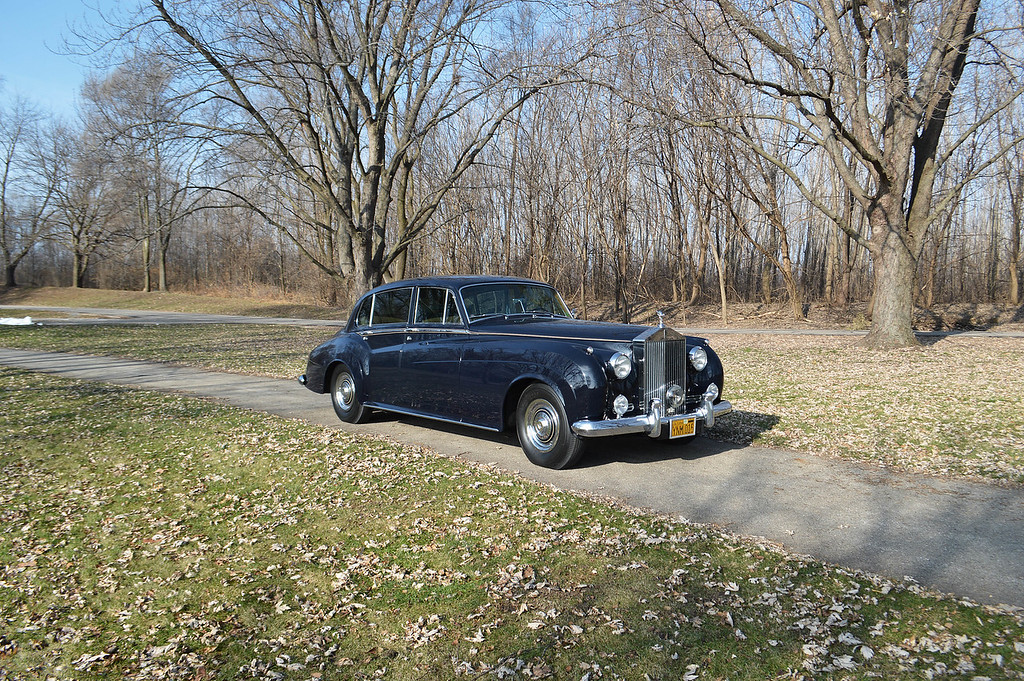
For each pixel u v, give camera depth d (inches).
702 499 210.8
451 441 291.9
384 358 309.0
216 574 158.9
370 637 129.5
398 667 118.4
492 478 229.9
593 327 259.8
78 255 2222.0
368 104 724.0
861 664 115.0
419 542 174.9
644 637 125.1
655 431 237.5
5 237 2268.7
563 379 234.5
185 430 307.7
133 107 592.1
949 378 448.1
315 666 120.0
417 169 1224.2
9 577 159.9
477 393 265.1
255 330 1034.7
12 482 232.2
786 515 195.8
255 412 358.3
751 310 1248.2
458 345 274.7
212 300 1865.2
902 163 595.2
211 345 785.6
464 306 279.6
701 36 582.9
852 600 139.1
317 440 287.0
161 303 1818.4
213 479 234.8
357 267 752.3
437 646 124.7
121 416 343.0
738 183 1242.0
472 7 649.6
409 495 212.5
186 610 142.6
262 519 195.3
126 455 265.9
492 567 158.1
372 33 713.6
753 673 113.0
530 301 301.3
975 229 1620.3
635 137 752.3
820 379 458.6
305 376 358.9
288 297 1985.7
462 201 1196.5
